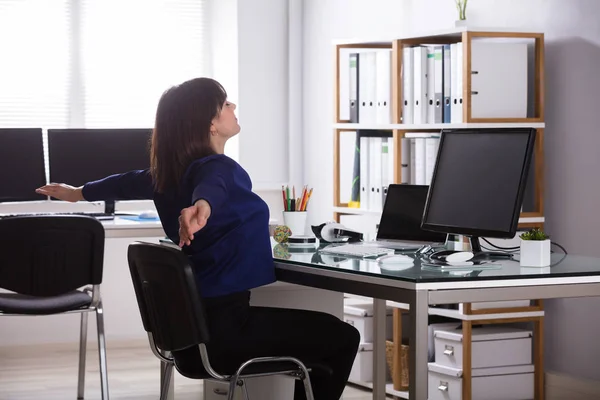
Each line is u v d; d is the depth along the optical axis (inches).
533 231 111.8
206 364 104.7
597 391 160.6
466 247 134.9
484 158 120.9
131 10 241.4
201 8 247.0
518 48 167.0
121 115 240.7
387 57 182.5
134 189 128.9
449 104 170.2
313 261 117.0
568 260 117.1
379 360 141.1
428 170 173.9
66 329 231.3
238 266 110.0
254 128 243.8
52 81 235.0
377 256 121.1
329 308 146.9
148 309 109.3
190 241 107.3
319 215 238.8
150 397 178.2
